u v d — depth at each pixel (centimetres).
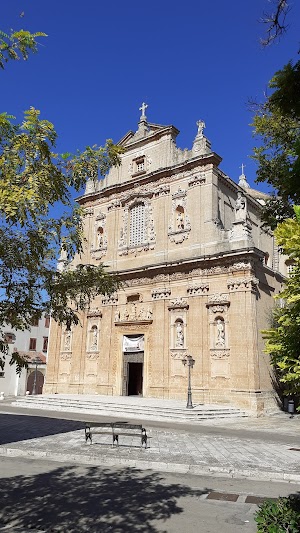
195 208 3294
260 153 1112
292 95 568
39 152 696
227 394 2778
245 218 3036
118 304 3566
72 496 930
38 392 5166
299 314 561
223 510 844
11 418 2380
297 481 1080
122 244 3725
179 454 1348
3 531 700
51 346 3922
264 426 2186
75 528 739
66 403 2958
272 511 579
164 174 3541
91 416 2514
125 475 1129
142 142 3834
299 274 567
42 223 733
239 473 1140
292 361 576
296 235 523
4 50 667
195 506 867
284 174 566
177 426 2134
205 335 2975
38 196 631
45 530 728
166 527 748
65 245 814
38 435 1750
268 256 3966
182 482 1062
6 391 4791
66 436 1722
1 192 599
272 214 1227
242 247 2945
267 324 2955
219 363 2867
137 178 3734
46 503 879
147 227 3569
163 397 3055
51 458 1352
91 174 813
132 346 3400
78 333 3744
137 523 766
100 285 866
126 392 3403
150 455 1327
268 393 2819
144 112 3941
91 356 3644
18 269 717
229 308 2909
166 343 3166
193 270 3133
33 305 750
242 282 2864
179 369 3050
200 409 2488
